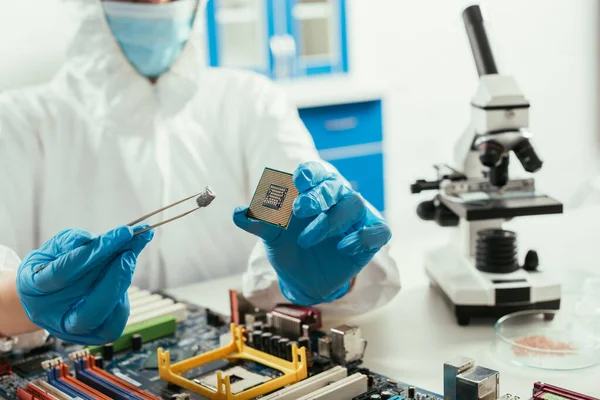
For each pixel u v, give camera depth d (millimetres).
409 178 4449
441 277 1898
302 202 1289
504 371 1515
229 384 1360
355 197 1396
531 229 2754
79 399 1350
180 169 2385
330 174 1412
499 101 1806
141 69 2312
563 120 4797
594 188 3365
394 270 1803
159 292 2104
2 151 2199
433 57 4445
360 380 1387
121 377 1510
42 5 2631
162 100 2371
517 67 4578
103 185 2316
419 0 4398
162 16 2158
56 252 1405
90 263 1316
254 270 1766
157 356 1597
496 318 1790
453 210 1918
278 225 1367
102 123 2301
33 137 2277
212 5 3756
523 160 1853
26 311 1454
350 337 1533
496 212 1796
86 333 1404
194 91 2406
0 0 2555
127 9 2137
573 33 4738
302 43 4121
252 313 1789
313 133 3857
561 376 1480
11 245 2195
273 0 3947
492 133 1844
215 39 3799
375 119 4082
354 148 4043
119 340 1646
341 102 3877
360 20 4375
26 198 2262
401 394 1400
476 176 1973
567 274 2074
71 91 2305
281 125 2408
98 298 1337
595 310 1780
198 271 2469
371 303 1801
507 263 1848
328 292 1525
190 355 1611
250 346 1614
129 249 1357
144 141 2338
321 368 1498
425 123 4461
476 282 1797
